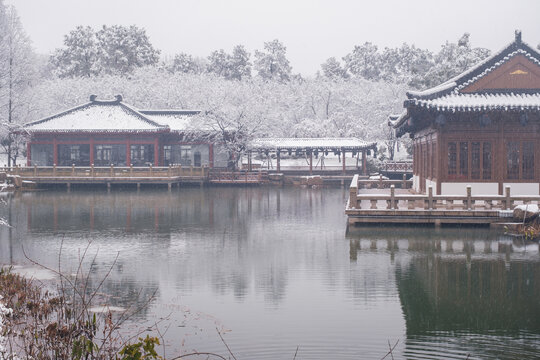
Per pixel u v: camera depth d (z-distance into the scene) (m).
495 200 28.41
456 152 31.86
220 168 67.44
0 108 67.25
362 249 23.62
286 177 66.88
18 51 67.38
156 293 16.86
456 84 32.06
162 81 96.56
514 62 31.92
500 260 21.25
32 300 15.19
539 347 12.59
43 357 10.69
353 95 99.81
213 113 69.38
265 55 125.50
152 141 66.50
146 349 9.05
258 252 23.28
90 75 105.62
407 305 15.69
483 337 13.24
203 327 13.87
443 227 28.16
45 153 68.00
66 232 28.66
